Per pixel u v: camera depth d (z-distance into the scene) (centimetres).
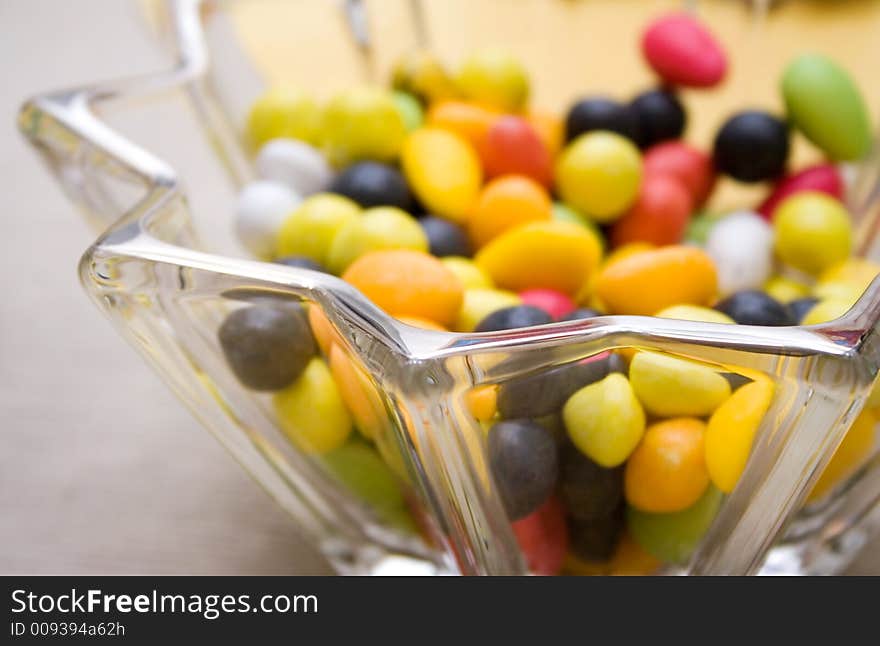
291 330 23
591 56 32
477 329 23
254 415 24
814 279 27
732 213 28
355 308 22
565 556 24
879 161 29
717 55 30
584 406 22
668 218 27
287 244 26
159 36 34
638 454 22
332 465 24
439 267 24
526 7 32
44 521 27
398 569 25
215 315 23
